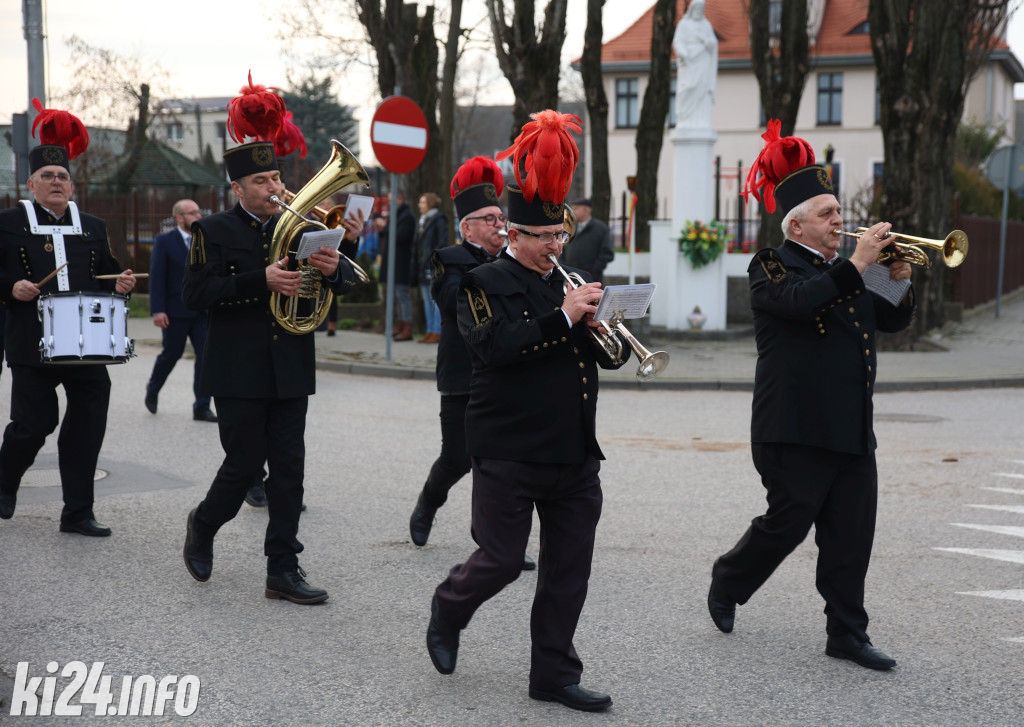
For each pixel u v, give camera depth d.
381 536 6.17
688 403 11.38
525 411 3.82
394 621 4.79
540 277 3.97
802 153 4.42
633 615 4.89
